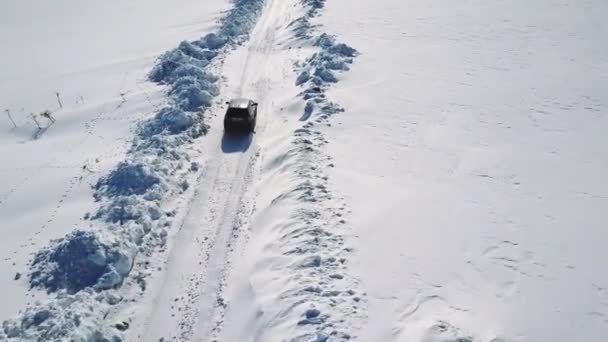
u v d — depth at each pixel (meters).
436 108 23.67
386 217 15.47
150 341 11.87
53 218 16.20
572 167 19.05
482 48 31.39
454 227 15.20
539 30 34.34
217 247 14.80
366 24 35.50
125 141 20.83
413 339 10.69
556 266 13.78
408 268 13.27
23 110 25.28
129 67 29.50
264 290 12.61
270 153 19.42
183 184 17.56
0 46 37.72
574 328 11.67
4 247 15.04
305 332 11.09
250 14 36.59
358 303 11.94
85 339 11.34
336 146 19.64
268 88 25.48
